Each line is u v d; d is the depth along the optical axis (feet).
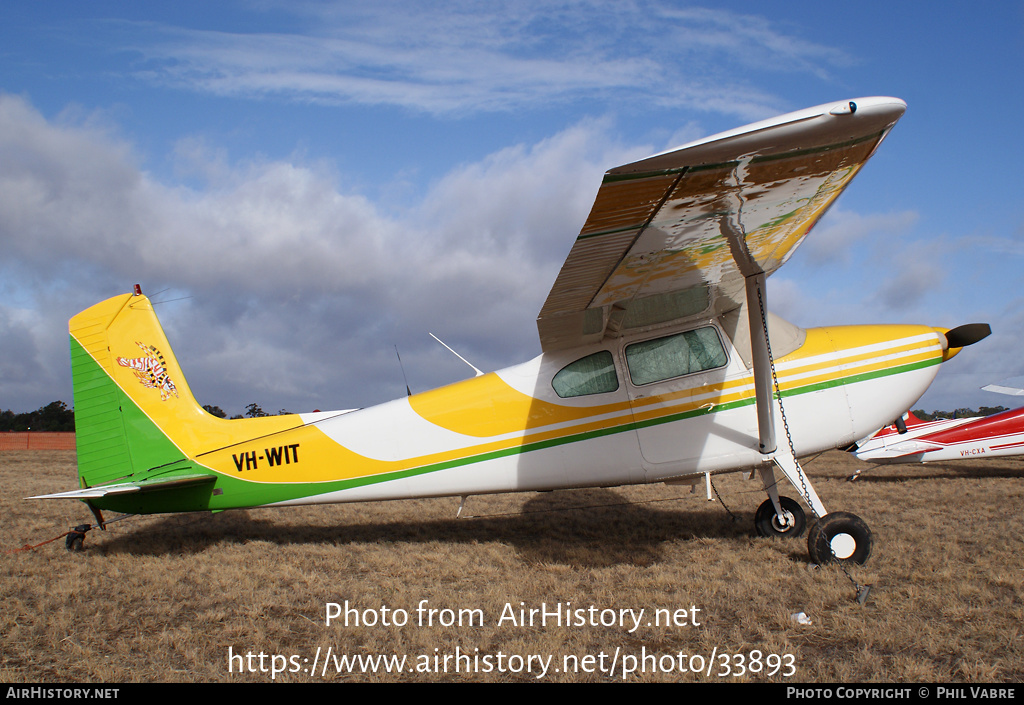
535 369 19.65
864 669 10.14
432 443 19.77
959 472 38.81
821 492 29.81
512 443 19.40
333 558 18.47
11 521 24.98
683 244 13.60
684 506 26.91
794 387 18.71
